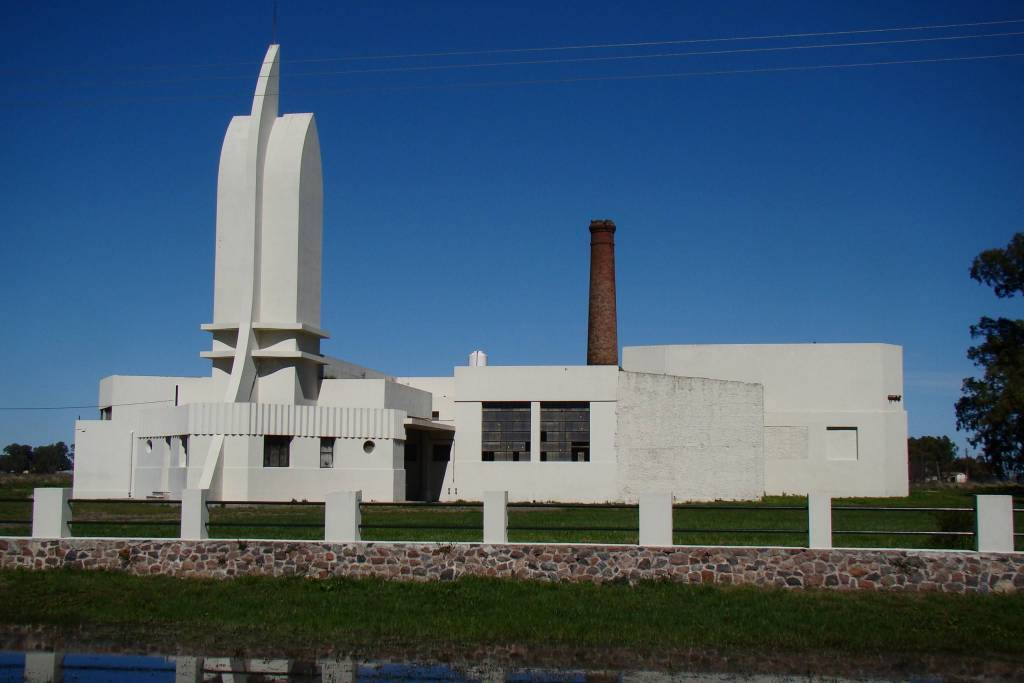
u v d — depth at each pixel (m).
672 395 52.28
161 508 36.31
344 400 46.78
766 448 62.81
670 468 51.75
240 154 44.81
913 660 17.34
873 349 62.72
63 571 23.00
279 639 18.66
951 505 48.97
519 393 51.12
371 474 44.38
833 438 62.41
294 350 43.94
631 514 35.84
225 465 41.50
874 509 21.97
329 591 21.59
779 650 17.98
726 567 21.61
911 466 131.88
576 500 50.16
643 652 17.83
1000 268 66.56
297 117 46.03
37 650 17.77
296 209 44.50
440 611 20.19
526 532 26.70
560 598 20.89
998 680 16.08
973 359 67.38
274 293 44.38
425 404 54.41
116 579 22.48
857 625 19.06
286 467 42.53
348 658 17.30
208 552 22.84
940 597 20.62
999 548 21.11
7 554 23.34
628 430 50.75
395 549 22.38
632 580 21.72
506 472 50.59
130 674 16.09
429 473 54.16
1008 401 60.88
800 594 21.00
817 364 63.16
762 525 30.94
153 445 46.25
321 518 32.56
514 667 16.77
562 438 50.97
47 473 138.62
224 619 19.81
